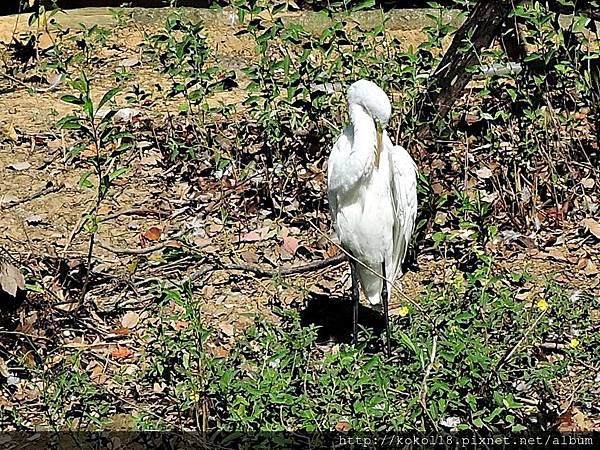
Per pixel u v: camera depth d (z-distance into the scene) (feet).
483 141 20.51
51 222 18.95
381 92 13.19
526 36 21.90
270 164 19.98
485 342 13.97
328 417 12.90
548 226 18.37
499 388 13.41
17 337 15.17
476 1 19.72
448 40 27.20
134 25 27.89
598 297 16.19
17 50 26.73
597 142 19.92
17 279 15.19
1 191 19.99
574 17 19.83
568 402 13.82
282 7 19.34
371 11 27.76
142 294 16.74
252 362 14.17
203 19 27.81
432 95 20.01
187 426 13.44
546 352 14.74
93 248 18.04
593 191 19.07
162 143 21.54
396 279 16.02
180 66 20.21
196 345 14.06
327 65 23.72
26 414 13.93
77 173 20.62
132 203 19.61
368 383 13.08
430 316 14.71
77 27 27.76
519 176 18.60
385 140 13.92
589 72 19.36
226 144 20.70
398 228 14.38
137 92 21.21
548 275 16.89
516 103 20.94
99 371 14.78
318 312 16.19
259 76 20.31
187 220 19.01
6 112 23.52
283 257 17.79
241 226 18.74
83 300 16.05
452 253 17.57
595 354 14.42
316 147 20.20
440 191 18.71
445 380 13.23
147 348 14.78
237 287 16.92
